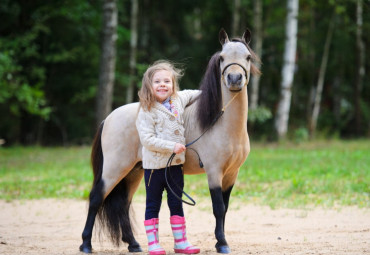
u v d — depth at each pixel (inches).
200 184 453.1
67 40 935.7
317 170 505.7
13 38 843.4
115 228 234.5
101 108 735.1
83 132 1004.6
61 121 992.2
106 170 234.7
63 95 977.5
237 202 373.4
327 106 1186.6
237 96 215.8
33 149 791.7
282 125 868.6
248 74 216.4
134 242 237.3
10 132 997.8
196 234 276.4
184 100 228.8
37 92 755.4
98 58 951.0
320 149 742.5
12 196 406.6
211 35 1129.4
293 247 230.4
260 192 408.5
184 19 1149.1
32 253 229.1
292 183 428.5
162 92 217.9
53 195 413.1
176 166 218.4
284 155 667.4
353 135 1032.2
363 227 277.6
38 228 298.7
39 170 558.9
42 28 839.7
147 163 218.1
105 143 237.3
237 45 215.3
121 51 1007.6
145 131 214.5
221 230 218.5
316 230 274.5
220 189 219.3
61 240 265.4
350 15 974.4
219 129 218.1
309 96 1031.0
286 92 860.6
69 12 882.1
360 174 474.9
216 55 223.8
